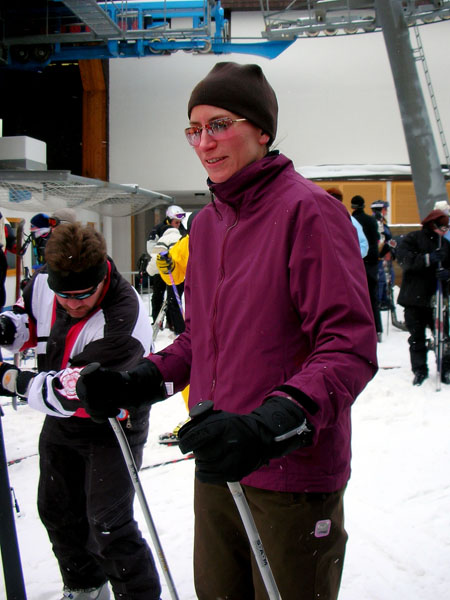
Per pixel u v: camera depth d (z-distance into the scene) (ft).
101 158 54.03
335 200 5.04
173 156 54.13
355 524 10.34
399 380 19.75
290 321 4.99
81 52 44.42
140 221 58.90
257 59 53.16
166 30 41.65
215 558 5.70
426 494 11.44
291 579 5.04
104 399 5.50
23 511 11.09
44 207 29.60
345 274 4.72
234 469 4.00
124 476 7.11
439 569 8.89
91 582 7.67
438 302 18.53
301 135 53.42
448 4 39.19
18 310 7.71
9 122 54.49
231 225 5.43
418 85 32.37
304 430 4.24
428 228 18.58
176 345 6.20
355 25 41.57
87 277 6.52
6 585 5.77
